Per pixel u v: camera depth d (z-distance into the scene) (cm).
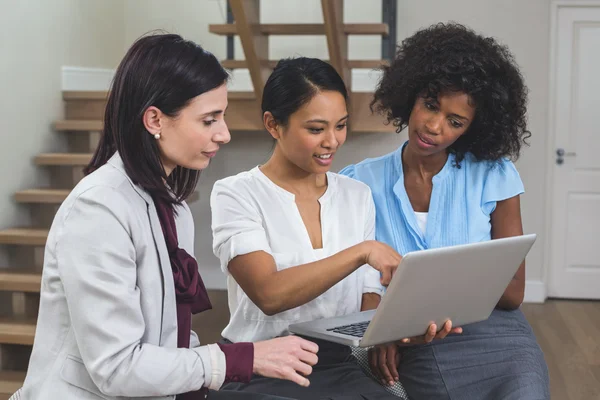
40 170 504
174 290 153
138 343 141
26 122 491
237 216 189
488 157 217
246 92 499
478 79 201
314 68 183
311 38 610
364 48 604
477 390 194
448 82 200
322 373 192
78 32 565
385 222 219
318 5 611
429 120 205
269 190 195
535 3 573
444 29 214
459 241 215
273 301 178
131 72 147
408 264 154
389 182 222
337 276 176
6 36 468
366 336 165
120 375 137
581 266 606
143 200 149
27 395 146
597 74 588
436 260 158
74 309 138
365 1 598
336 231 199
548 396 192
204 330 482
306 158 187
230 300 203
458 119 204
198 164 153
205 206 600
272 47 616
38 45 507
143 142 147
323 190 203
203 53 150
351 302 202
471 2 575
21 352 409
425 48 207
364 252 176
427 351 199
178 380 141
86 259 138
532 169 590
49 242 143
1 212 463
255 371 148
